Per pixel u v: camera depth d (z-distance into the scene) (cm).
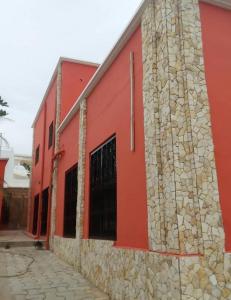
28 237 1596
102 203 704
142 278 465
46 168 1513
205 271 384
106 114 716
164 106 449
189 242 391
